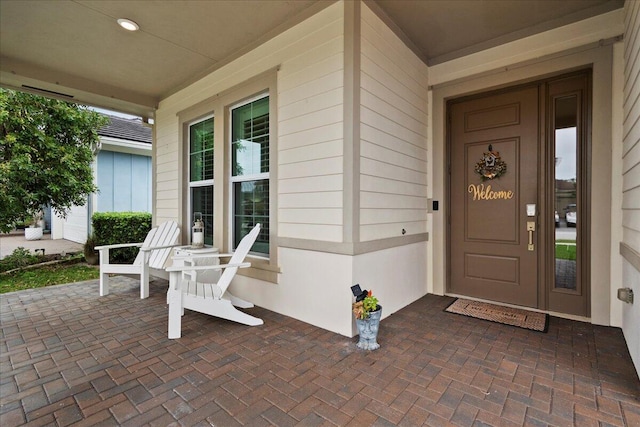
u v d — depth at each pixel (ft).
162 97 18.06
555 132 11.12
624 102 9.29
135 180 31.35
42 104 20.10
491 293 12.43
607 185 9.82
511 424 5.58
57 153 20.89
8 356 8.24
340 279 9.48
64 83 15.14
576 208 10.73
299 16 10.47
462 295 13.11
